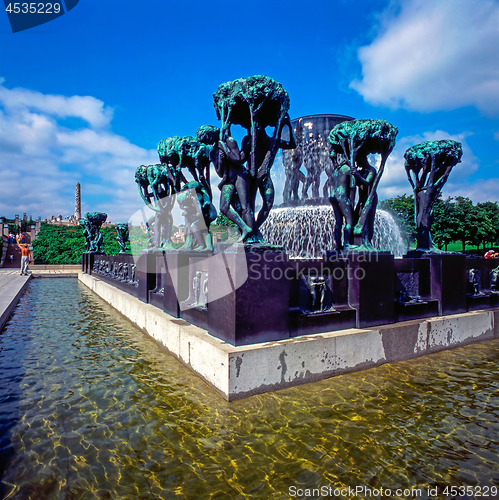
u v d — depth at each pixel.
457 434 3.01
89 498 2.27
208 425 3.13
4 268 30.38
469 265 6.51
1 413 3.46
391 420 3.23
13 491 2.33
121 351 5.57
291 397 3.64
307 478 2.44
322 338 4.13
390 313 5.06
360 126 5.12
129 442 2.92
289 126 4.77
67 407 3.59
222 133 4.50
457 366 4.67
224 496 2.28
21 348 5.80
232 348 3.68
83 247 33.03
